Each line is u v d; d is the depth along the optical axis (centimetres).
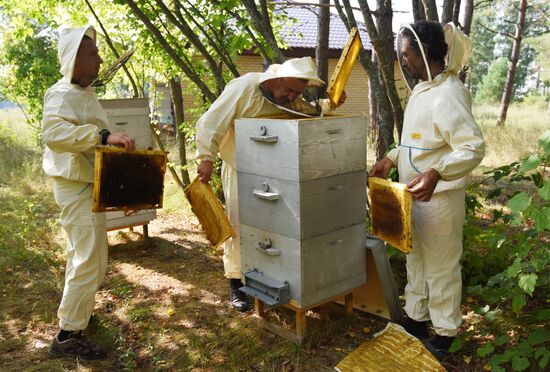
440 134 254
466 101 249
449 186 257
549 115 1449
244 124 288
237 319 342
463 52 258
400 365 269
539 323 300
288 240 277
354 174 290
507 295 290
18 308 372
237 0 453
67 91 278
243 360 294
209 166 322
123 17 649
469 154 237
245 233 307
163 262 470
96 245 291
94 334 331
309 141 260
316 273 284
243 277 313
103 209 277
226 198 346
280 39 686
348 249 298
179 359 298
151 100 816
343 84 295
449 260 271
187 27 437
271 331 321
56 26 679
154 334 328
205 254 491
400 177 282
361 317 338
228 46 494
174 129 1277
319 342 305
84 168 287
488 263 380
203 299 381
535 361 264
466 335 280
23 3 645
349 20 379
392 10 478
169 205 684
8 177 855
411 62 260
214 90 678
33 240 520
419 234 273
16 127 1564
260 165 283
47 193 766
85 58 280
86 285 291
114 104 452
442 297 273
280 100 304
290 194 268
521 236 318
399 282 384
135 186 287
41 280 424
